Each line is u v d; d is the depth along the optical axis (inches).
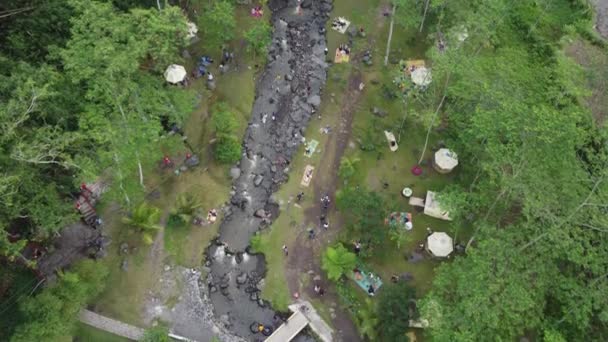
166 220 1423.5
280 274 1395.2
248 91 1702.8
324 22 1910.7
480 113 1239.5
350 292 1359.5
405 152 1604.3
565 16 1867.6
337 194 1487.5
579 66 1584.6
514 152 1167.0
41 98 1083.3
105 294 1294.3
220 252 1427.2
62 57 1191.6
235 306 1352.1
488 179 1349.7
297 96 1724.9
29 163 1103.0
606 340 1147.3
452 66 1406.3
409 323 1267.2
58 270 1227.9
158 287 1331.2
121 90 1215.6
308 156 1596.9
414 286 1373.0
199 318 1311.5
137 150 1275.8
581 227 1149.7
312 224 1472.7
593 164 1220.5
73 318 1154.0
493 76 1517.0
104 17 1205.7
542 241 1135.0
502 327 1115.9
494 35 1653.5
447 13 1707.7
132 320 1275.8
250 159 1588.3
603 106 1577.3
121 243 1365.7
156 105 1326.3
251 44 1754.4
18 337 1045.2
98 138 1149.7
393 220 1444.4
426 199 1477.6
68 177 1280.8
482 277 1088.2
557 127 1143.6
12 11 1221.1
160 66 1453.0
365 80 1756.9
